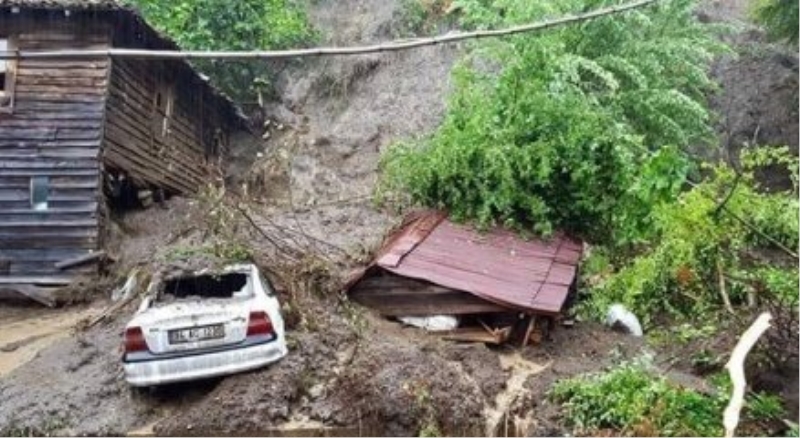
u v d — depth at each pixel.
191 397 8.63
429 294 10.27
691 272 10.84
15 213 13.71
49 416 8.51
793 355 8.29
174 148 18.19
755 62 20.92
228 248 11.13
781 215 11.61
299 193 19.86
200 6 22.53
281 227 13.77
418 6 24.91
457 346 9.69
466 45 18.88
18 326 12.32
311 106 24.16
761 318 6.43
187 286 9.69
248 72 24.00
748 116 19.72
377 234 14.22
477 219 12.17
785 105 19.58
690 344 9.62
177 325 8.52
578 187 12.41
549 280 10.60
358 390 8.21
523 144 12.64
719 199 11.22
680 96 14.02
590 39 14.34
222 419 8.04
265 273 10.56
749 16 20.34
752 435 7.36
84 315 12.39
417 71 23.59
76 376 9.30
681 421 7.50
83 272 13.55
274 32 23.44
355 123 22.64
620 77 14.42
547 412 8.16
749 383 8.22
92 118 14.05
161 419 8.38
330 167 21.23
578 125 12.31
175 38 21.86
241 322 8.61
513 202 12.13
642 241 12.28
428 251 10.93
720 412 7.65
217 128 21.81
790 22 17.23
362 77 24.16
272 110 24.06
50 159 13.87
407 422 7.96
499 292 10.01
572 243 12.34
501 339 9.91
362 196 17.19
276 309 9.03
